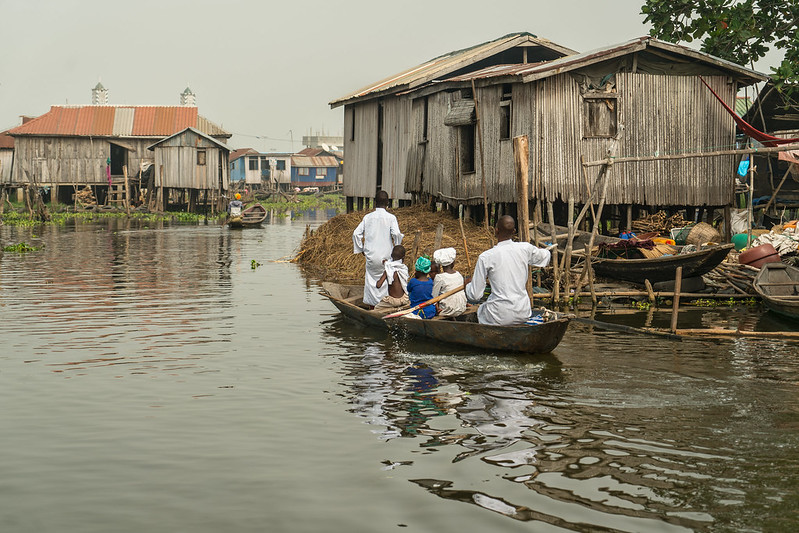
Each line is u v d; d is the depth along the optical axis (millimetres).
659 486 5555
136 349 10414
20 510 5203
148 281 17969
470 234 19141
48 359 9781
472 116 20828
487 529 4875
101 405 7703
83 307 14023
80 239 31000
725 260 16594
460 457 6172
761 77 19312
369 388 8336
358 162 30984
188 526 4945
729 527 4887
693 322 12672
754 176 25141
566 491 5477
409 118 25766
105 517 5094
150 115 56938
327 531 4863
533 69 18594
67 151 54375
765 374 8875
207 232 36312
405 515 5090
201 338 11195
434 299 10805
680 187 19078
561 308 14156
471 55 24594
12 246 25797
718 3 21375
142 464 6055
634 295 14820
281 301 14969
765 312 13727
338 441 6590
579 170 18656
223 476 5797
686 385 8375
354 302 13164
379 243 12602
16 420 7199
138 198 55469
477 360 9641
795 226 18016
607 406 7590
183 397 7996
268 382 8625
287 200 76812
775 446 6387
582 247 17094
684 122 19094
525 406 7605
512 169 19438
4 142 58906
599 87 18672
